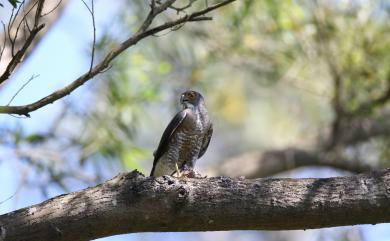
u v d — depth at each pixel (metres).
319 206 6.83
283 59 14.09
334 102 14.24
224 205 6.86
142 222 6.88
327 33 13.63
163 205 6.84
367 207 6.82
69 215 6.73
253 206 6.85
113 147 12.91
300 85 14.38
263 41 13.91
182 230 7.01
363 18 13.60
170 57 14.12
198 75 14.25
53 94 6.89
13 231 6.64
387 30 13.70
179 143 11.01
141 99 13.02
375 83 13.96
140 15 13.10
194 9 13.04
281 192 6.88
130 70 12.92
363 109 14.24
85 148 12.88
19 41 9.68
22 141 12.52
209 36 13.99
